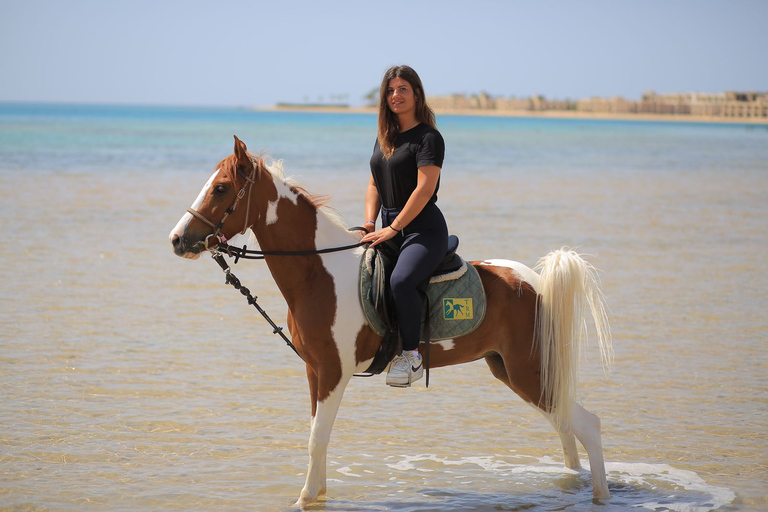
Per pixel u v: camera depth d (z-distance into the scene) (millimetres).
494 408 6797
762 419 6379
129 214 17828
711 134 100875
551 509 4922
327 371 4816
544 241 14938
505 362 5051
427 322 4852
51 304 9688
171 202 20188
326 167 33125
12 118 106625
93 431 5965
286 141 58438
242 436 6000
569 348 4922
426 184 4758
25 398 6547
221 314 9586
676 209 21125
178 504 4883
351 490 5176
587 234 16094
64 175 26500
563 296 4883
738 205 22375
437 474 5457
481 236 15398
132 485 5121
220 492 5070
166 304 9977
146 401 6629
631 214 19812
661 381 7293
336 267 4871
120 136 58438
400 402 6938
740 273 12391
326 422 4855
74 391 6770
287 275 4859
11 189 21797
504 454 5824
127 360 7668
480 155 47062
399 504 4992
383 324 4844
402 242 4922
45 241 14047
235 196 4648
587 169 36375
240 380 7246
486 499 5074
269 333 8836
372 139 64562
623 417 6434
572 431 5051
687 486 5223
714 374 7480
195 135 63812
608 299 10500
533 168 36531
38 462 5402
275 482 5246
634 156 48406
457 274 4941
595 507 4934
